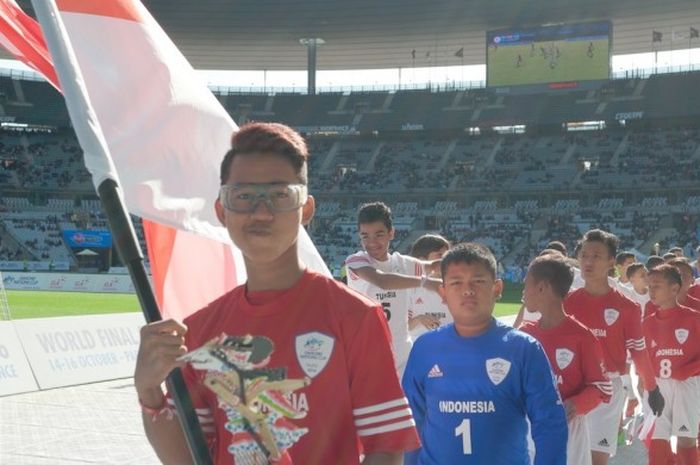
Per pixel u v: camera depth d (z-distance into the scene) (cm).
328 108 6431
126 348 1438
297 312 234
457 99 6244
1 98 6150
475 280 429
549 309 557
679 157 5616
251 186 231
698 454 816
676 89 5666
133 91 345
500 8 5409
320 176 6244
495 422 424
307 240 394
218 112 360
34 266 5228
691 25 5559
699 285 1111
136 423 998
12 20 355
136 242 229
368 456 233
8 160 6003
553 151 5997
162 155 347
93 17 343
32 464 796
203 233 350
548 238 5425
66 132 6375
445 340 439
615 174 5634
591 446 651
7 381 1192
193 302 379
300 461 223
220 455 229
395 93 6431
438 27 5784
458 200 5925
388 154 6372
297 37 6112
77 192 5938
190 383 240
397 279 671
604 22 5231
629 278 1218
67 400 1152
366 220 708
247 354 225
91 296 3647
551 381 423
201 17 5750
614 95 5803
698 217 5259
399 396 233
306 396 225
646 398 786
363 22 5772
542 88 5369
